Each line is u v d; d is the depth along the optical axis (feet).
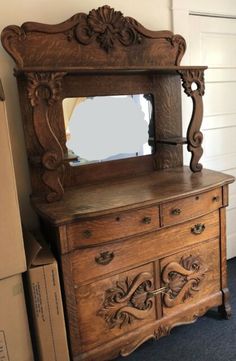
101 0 5.68
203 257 5.76
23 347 4.39
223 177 5.78
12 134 5.34
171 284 5.42
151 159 6.43
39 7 5.22
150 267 5.16
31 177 5.38
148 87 6.08
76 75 5.40
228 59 7.52
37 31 4.97
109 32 5.47
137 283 5.05
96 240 4.55
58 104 5.36
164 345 5.71
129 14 5.98
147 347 5.68
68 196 5.14
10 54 4.84
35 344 4.78
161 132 6.39
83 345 4.77
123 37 5.61
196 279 5.73
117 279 4.89
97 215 4.37
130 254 4.91
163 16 6.32
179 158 6.72
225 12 7.04
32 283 4.26
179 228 5.32
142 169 6.37
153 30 6.26
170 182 5.62
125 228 4.73
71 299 4.57
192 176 5.96
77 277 4.56
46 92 4.55
